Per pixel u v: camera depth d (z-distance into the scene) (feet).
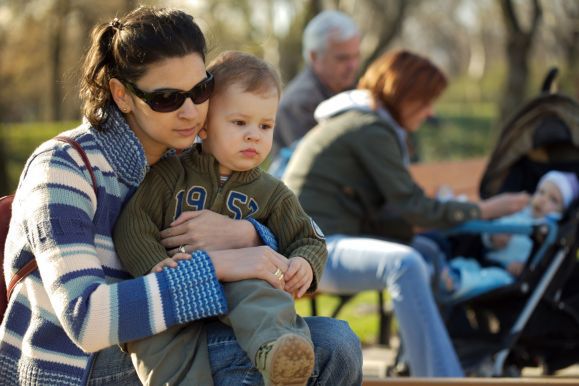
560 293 18.40
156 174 9.45
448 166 25.96
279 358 7.89
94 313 8.20
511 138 20.54
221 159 9.55
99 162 9.09
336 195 18.06
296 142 23.53
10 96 100.37
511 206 18.34
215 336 9.05
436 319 16.31
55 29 85.66
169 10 9.13
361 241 17.20
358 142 17.79
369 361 21.70
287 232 9.78
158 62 8.79
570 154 20.04
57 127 82.89
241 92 9.46
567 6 64.90
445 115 102.53
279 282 8.95
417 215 17.79
